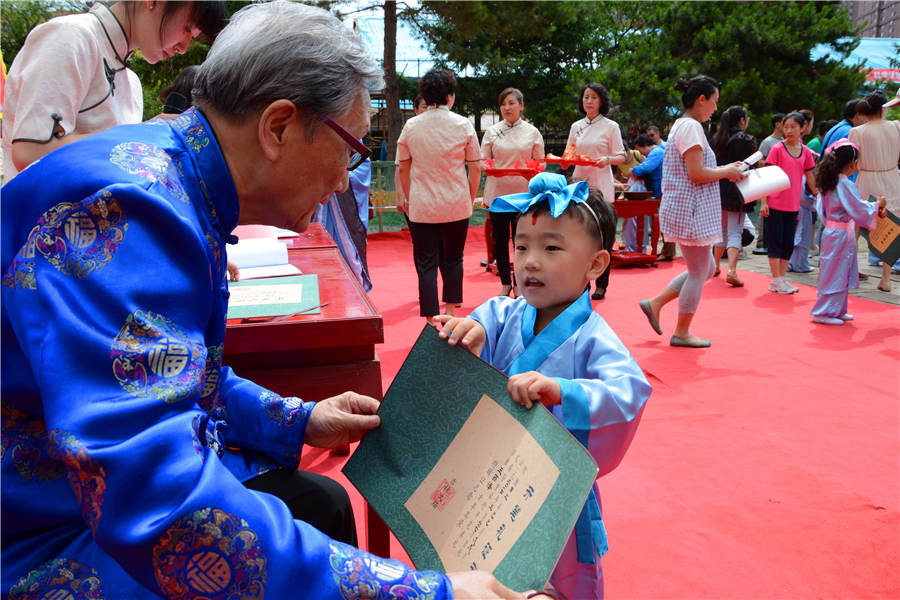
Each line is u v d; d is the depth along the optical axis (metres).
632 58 16.33
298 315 1.88
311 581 0.87
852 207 4.98
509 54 17.83
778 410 3.51
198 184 1.04
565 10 13.93
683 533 2.38
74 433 0.77
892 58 19.89
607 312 5.63
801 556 2.24
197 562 0.81
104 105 2.06
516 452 1.15
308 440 1.42
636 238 8.24
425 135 4.77
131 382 0.82
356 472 1.37
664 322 5.30
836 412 3.49
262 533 0.85
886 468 2.87
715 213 4.39
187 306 0.90
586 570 1.46
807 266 7.35
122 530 0.79
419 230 4.96
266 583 0.84
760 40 15.02
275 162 1.07
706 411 3.50
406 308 5.70
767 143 8.16
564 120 17.17
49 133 1.88
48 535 0.93
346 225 4.95
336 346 1.86
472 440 1.23
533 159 6.18
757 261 8.05
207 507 0.81
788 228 6.17
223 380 1.46
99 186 0.88
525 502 1.08
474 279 7.02
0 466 0.91
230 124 1.05
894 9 41.03
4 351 0.88
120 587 0.90
